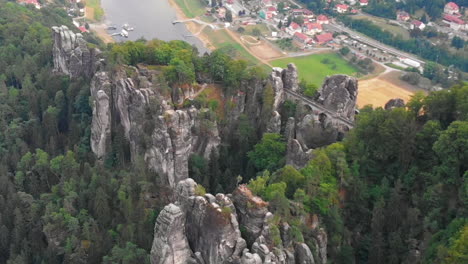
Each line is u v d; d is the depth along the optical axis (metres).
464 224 115.50
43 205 167.50
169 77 179.88
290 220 119.62
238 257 113.25
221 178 170.25
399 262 124.44
